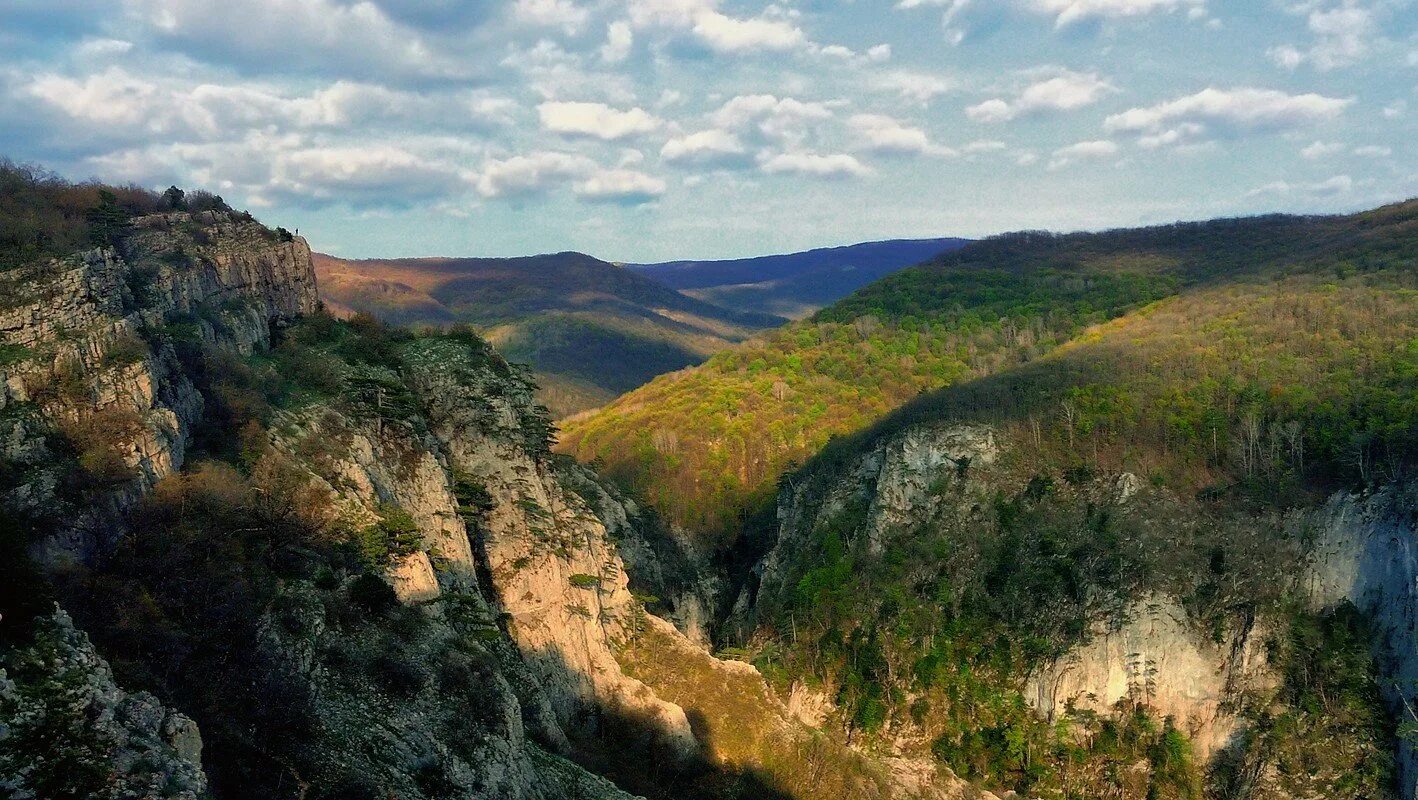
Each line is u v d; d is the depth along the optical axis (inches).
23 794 1055.0
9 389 1739.7
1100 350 5905.5
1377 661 3659.0
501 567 2977.4
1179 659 3993.6
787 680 4419.3
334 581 2000.5
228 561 1793.8
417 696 1958.7
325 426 2418.8
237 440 2148.1
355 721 1811.0
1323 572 3932.1
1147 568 4180.6
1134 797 3799.2
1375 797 3393.2
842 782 3302.2
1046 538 4483.3
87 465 1705.2
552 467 3516.2
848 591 4667.8
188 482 1852.9
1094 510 4515.3
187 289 2544.3
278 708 1664.6
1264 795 3602.4
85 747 1141.7
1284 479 4279.0
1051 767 3919.8
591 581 3184.1
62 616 1286.9
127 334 1990.7
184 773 1225.4
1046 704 4069.9
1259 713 3784.5
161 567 1662.2
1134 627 4065.0
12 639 1203.9
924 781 3727.9
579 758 2652.6
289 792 1568.7
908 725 4136.3
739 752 3250.5
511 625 2856.8
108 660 1391.5
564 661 2950.3
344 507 2199.8
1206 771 3823.8
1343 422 4293.8
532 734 2564.0
